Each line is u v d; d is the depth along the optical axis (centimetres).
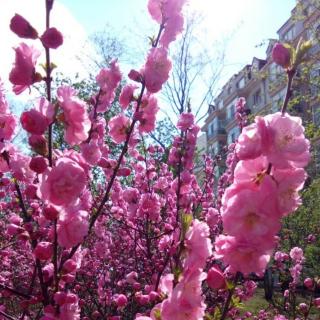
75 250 246
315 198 1355
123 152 292
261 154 150
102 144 387
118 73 332
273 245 152
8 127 252
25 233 262
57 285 229
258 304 930
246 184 152
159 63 290
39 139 212
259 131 147
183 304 171
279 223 150
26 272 646
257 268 154
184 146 477
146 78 290
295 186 149
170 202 616
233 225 149
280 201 148
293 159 147
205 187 707
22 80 221
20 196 261
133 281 509
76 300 231
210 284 175
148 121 312
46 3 216
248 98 3597
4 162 265
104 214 570
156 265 473
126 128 326
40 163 203
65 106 217
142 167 596
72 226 219
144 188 572
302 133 150
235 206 148
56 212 214
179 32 300
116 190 573
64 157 213
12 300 506
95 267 632
